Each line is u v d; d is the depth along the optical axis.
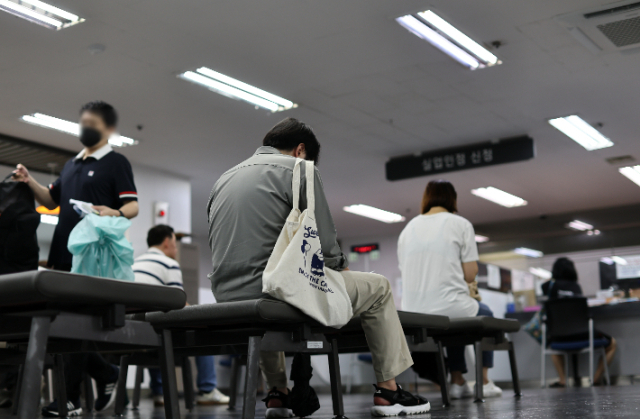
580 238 12.30
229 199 2.20
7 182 3.06
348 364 7.12
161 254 4.40
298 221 2.02
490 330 3.44
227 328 2.13
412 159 8.44
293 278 1.94
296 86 6.27
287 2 4.75
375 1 4.76
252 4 4.77
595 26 5.20
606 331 6.63
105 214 3.01
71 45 5.30
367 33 5.25
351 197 10.77
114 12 4.84
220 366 7.21
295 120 2.43
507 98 6.69
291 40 5.34
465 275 3.73
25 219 2.76
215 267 2.18
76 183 3.35
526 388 6.31
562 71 6.07
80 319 1.56
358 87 6.32
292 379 2.51
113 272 2.84
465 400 3.77
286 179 2.15
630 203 11.41
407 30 5.20
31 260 2.77
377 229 13.49
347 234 13.90
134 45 5.36
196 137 7.63
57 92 6.18
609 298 7.83
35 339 1.46
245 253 2.10
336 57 5.67
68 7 4.73
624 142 8.16
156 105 6.62
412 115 7.09
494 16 5.05
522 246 12.78
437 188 3.92
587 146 8.28
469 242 3.71
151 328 1.76
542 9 4.96
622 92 6.60
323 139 7.80
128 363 3.49
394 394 2.35
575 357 6.68
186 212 9.17
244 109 6.80
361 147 8.15
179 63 5.70
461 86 6.36
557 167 9.20
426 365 4.09
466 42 5.45
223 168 8.92
